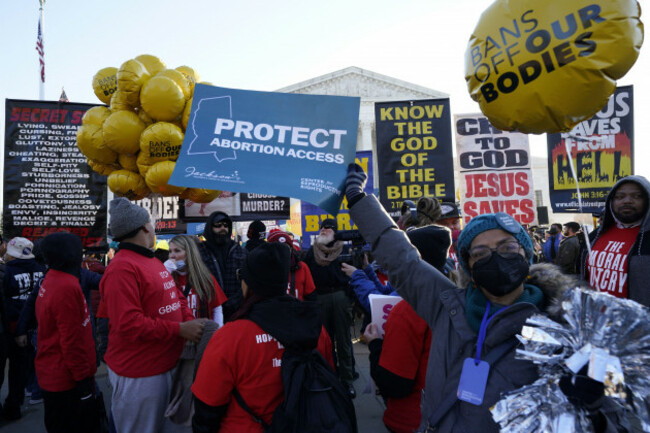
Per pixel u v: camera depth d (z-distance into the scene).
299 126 2.00
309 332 1.76
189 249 3.50
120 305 2.45
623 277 2.88
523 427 1.09
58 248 2.94
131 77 4.45
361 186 1.83
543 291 1.41
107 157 4.84
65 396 3.02
